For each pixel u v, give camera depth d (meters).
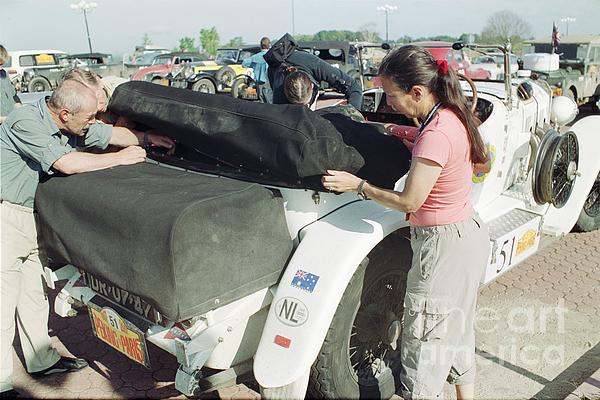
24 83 20.94
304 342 2.51
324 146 2.61
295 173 2.64
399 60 2.40
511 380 3.38
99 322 3.01
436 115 2.42
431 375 2.58
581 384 3.20
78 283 3.19
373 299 3.07
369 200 3.01
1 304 3.14
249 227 2.60
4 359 3.20
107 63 25.22
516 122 4.40
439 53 7.39
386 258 3.00
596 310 4.21
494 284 4.65
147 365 2.77
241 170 2.95
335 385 2.81
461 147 2.40
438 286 2.51
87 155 3.10
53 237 2.96
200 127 2.96
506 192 4.45
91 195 2.77
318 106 6.05
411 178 2.38
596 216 5.69
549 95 5.43
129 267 2.49
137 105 3.30
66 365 3.57
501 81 5.00
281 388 2.53
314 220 2.84
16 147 3.00
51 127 3.00
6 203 3.07
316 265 2.62
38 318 3.42
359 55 5.34
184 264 2.37
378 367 3.20
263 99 6.73
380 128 3.11
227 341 2.62
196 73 17.38
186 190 2.65
